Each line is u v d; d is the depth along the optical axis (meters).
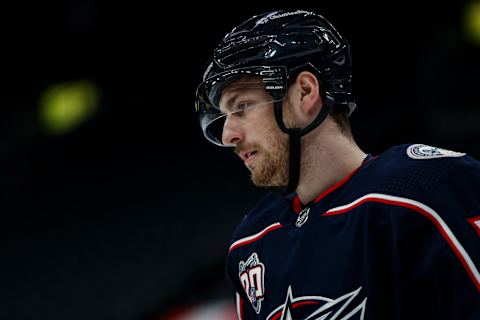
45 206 24.80
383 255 3.29
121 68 24.27
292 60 3.58
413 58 21.19
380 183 3.38
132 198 24.00
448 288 3.15
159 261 21.45
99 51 23.77
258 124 3.56
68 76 24.42
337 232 3.46
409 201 3.25
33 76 24.47
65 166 25.95
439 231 3.18
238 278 4.12
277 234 3.80
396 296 3.25
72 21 22.89
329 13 21.20
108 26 23.06
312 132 3.60
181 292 20.33
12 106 25.00
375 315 3.26
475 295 3.08
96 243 22.95
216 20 22.72
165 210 22.97
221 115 3.73
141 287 21.06
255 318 4.07
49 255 23.25
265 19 3.71
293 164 3.55
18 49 23.83
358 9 20.98
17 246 23.92
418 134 20.28
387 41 21.42
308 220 3.61
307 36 3.65
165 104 24.97
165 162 24.88
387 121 20.92
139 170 24.92
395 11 20.67
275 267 3.72
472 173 3.32
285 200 3.88
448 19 20.14
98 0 22.55
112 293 21.34
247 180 22.94
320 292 3.44
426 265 3.17
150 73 24.39
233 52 3.62
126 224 23.14
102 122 25.23
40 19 22.98
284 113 3.57
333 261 3.42
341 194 3.53
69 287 22.14
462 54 20.28
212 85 3.63
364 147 20.61
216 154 24.52
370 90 22.03
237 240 4.07
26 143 25.28
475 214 3.21
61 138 25.23
